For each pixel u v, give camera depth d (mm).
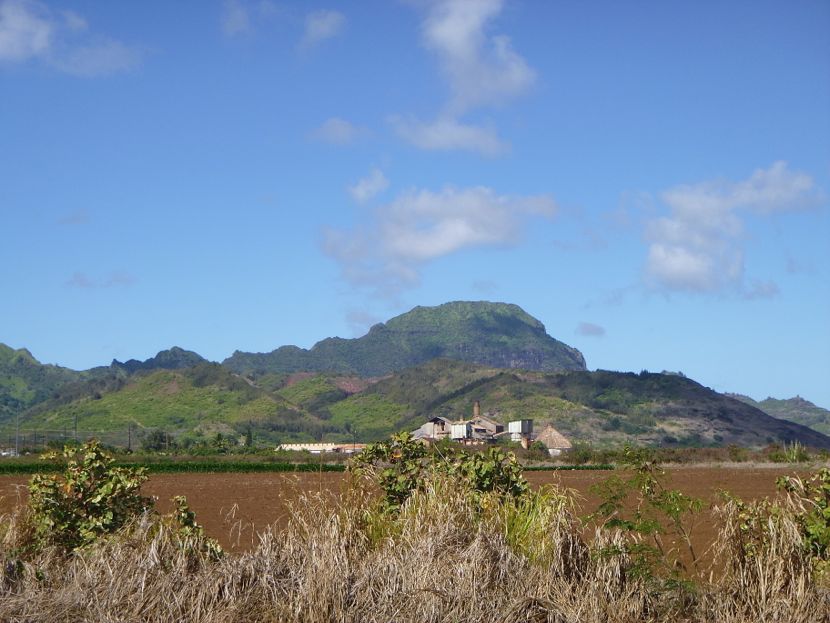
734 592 8203
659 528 8484
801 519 8891
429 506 9172
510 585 7930
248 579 7902
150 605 7246
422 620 7238
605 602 7812
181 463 60656
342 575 7691
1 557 8117
